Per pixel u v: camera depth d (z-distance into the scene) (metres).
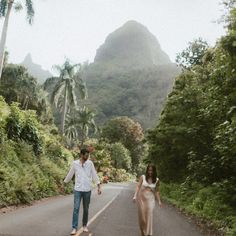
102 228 12.14
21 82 61.12
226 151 17.36
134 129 138.75
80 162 10.44
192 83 27.81
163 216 18.25
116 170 96.19
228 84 15.15
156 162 35.41
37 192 21.31
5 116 24.03
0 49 38.19
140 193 11.00
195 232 13.30
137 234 11.73
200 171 22.39
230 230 12.73
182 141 27.45
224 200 17.81
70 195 27.47
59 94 63.38
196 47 38.78
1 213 13.75
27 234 9.73
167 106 31.52
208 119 22.91
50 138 37.59
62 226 11.59
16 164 20.77
